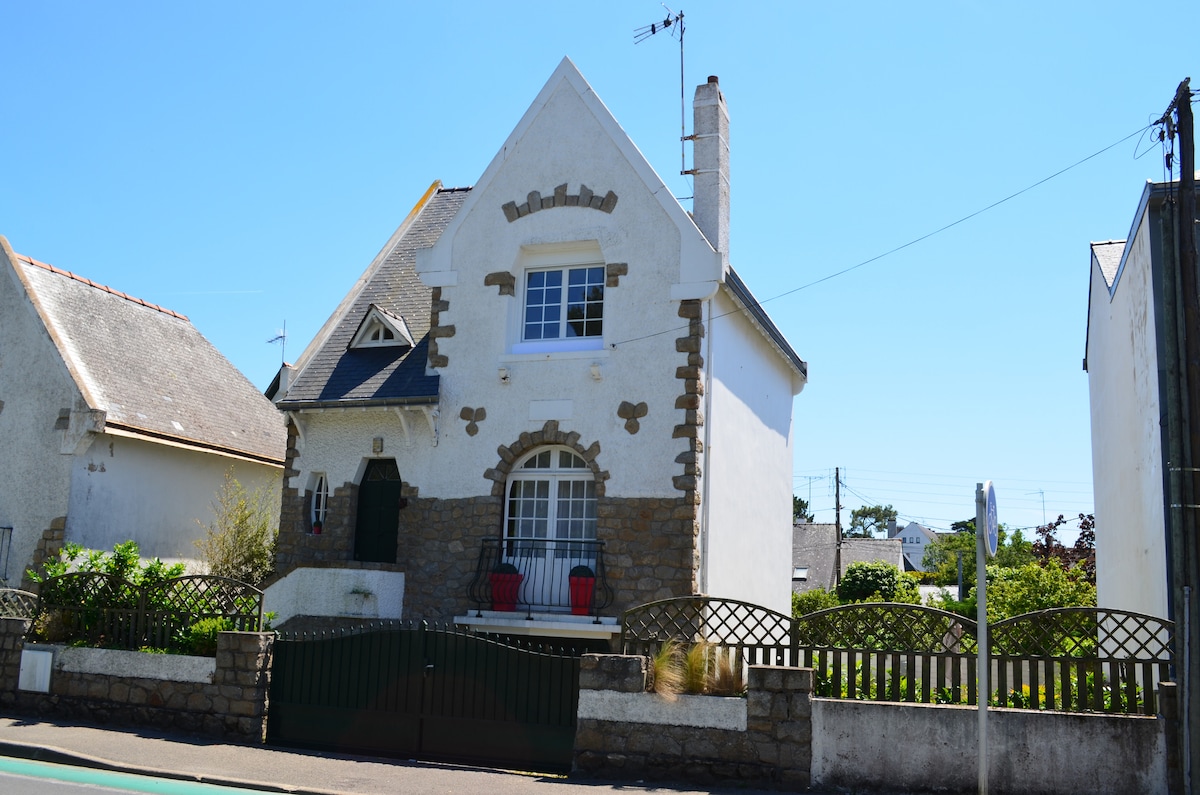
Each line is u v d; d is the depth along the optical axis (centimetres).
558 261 1748
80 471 1880
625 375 1633
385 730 1244
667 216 1655
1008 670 1074
